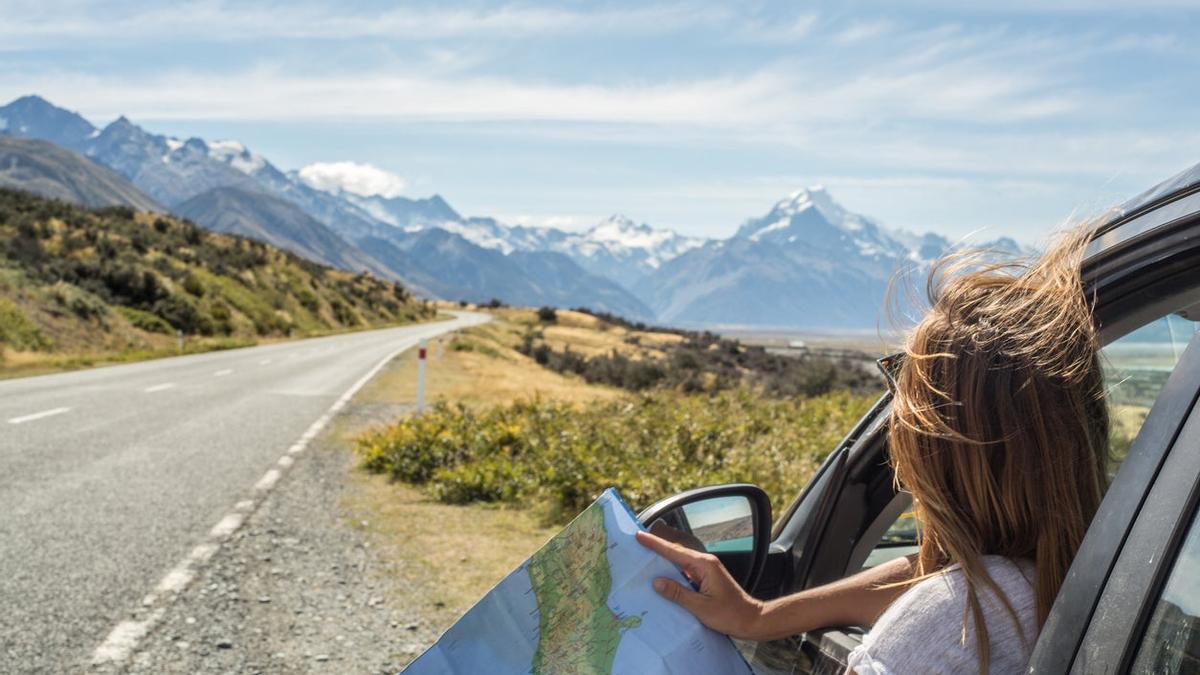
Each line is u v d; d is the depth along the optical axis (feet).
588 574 5.17
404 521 28.30
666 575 4.95
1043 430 4.22
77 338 134.00
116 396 63.98
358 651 17.16
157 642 17.02
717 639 4.83
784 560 7.65
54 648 16.48
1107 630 3.73
